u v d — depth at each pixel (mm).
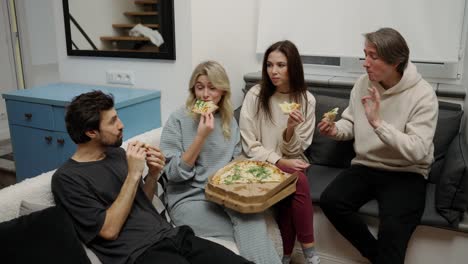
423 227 1900
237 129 2105
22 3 4141
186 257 1520
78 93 2467
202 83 1900
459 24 2299
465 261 1856
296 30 2727
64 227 1329
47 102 2285
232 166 1902
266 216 1851
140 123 2457
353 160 2164
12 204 1438
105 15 2648
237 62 2902
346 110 2244
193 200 1853
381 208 1856
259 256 1614
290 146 2092
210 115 1819
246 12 2916
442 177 1832
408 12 2393
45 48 4449
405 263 1985
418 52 2414
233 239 1741
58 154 2350
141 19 2535
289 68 2070
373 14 2482
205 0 2447
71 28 2758
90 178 1453
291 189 1779
